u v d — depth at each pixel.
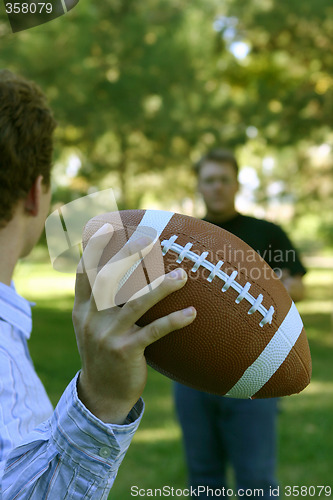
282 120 9.47
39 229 1.27
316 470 3.46
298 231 11.77
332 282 14.32
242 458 2.53
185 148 9.77
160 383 5.95
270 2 8.91
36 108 1.20
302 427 4.29
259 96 9.74
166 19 8.72
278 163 11.38
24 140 1.17
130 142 9.20
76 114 7.52
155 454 3.73
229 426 2.57
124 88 7.86
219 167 2.61
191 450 2.69
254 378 1.12
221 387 1.14
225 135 9.27
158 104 8.66
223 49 9.79
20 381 1.14
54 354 7.44
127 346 0.90
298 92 9.38
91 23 7.29
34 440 0.96
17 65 6.63
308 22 8.61
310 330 9.09
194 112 8.95
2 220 1.19
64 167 8.62
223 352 1.09
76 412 0.93
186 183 12.77
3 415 1.04
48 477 0.93
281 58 10.04
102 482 0.94
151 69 8.14
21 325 1.25
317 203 11.04
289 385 1.15
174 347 1.09
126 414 0.95
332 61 9.13
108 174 9.77
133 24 8.02
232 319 1.08
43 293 13.77
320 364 6.86
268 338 1.11
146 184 13.02
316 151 10.88
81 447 0.93
